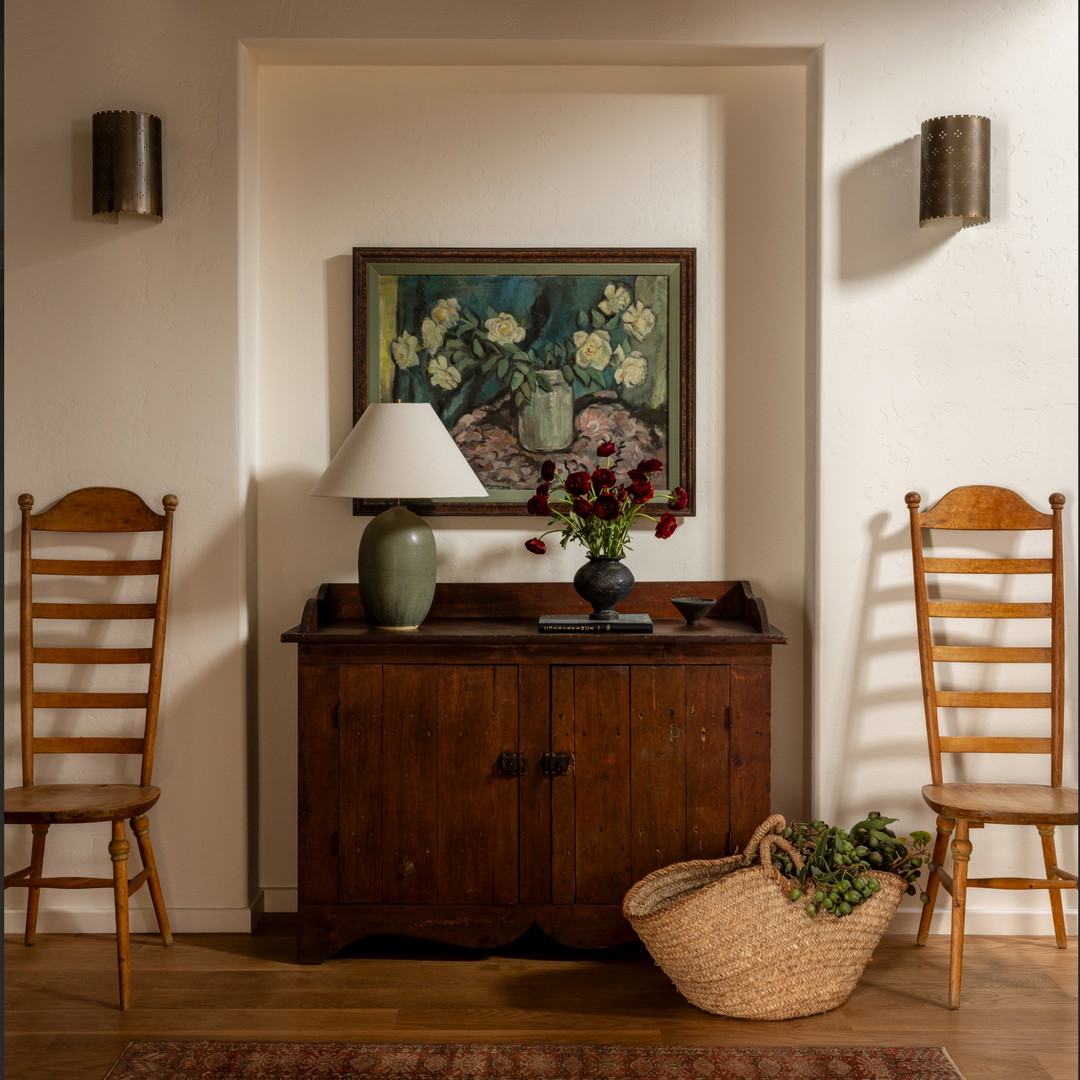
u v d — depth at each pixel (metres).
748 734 2.55
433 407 2.90
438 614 2.89
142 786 2.59
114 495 2.75
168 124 2.76
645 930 2.32
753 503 2.93
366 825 2.56
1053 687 2.66
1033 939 2.76
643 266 2.88
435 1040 2.21
